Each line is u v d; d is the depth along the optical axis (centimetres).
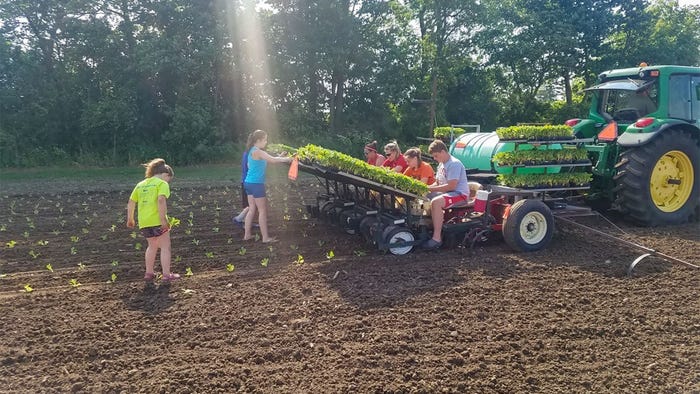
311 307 519
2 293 577
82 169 1920
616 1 2684
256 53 2197
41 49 2133
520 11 2756
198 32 2089
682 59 2844
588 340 450
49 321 494
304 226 895
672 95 832
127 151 2092
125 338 459
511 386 379
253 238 820
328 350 432
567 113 2733
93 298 555
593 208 948
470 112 2800
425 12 2706
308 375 395
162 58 1986
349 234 822
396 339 450
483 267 638
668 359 416
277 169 1894
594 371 400
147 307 527
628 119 888
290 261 688
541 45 2623
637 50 2727
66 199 1247
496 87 2942
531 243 704
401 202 722
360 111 2614
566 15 2658
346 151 2372
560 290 563
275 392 372
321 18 2325
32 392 374
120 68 2109
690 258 671
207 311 514
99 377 394
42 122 2064
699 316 494
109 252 750
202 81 2161
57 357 425
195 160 2133
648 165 800
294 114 2353
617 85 861
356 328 472
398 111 2659
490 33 2684
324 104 2609
